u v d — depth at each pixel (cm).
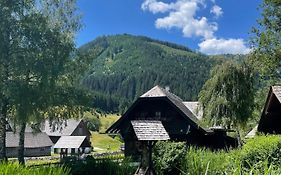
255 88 3203
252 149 1049
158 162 1661
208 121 3030
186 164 1347
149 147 1492
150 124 1548
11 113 2733
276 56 3438
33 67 2477
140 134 1473
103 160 1504
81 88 2994
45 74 2486
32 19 2627
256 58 3459
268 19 3488
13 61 2502
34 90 2448
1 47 2478
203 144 2992
